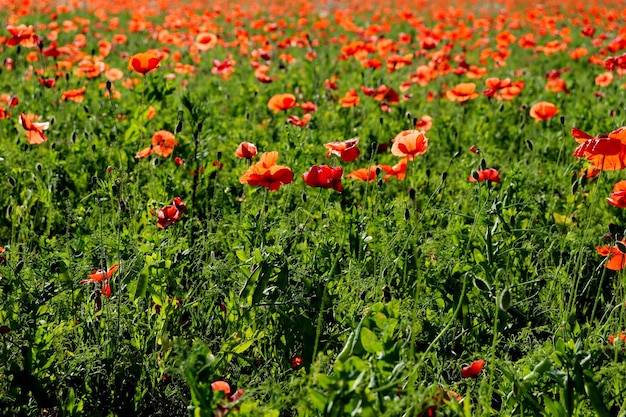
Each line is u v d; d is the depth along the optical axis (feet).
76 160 15.76
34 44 18.60
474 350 9.55
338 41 39.78
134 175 15.38
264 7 76.48
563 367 7.44
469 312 9.91
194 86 27.20
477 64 36.78
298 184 14.55
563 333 9.05
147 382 9.01
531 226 12.23
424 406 6.86
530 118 22.22
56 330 8.52
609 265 9.25
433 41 26.43
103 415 8.69
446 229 11.53
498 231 10.55
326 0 84.28
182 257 10.46
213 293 9.62
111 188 12.19
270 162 10.11
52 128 18.45
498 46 30.12
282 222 11.13
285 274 9.13
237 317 9.43
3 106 20.12
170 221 10.27
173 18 40.34
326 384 6.48
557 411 7.25
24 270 9.32
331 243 10.71
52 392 8.38
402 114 22.16
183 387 9.23
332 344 9.01
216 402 6.60
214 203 12.59
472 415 7.80
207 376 6.83
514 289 10.47
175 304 9.82
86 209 13.96
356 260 10.41
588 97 24.47
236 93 25.23
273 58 34.99
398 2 82.58
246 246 10.13
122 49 37.76
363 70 27.99
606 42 43.98
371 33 33.42
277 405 7.06
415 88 27.76
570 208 13.61
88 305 9.31
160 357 9.39
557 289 10.59
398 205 11.37
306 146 15.69
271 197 13.96
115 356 8.77
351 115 20.77
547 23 38.09
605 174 15.07
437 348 9.15
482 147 18.16
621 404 8.27
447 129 19.98
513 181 13.00
